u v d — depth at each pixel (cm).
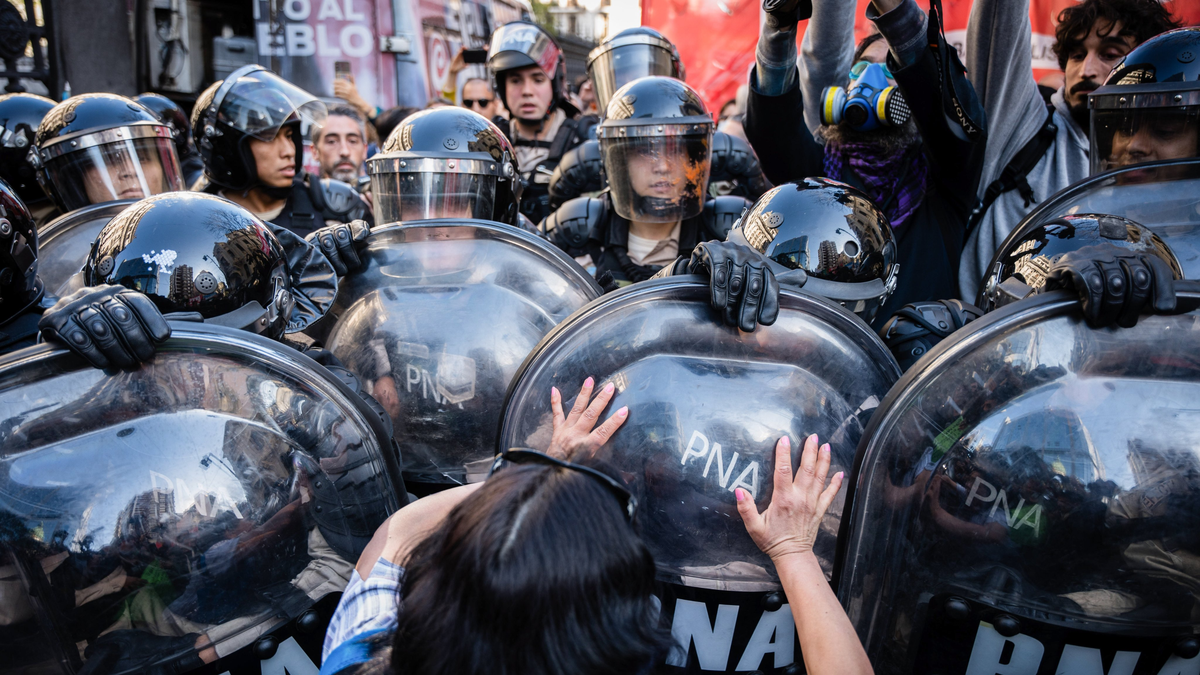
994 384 96
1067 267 93
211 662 99
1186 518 93
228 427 97
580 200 247
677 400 112
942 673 105
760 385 112
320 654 105
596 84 339
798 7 171
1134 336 93
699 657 118
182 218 114
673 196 211
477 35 588
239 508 97
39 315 132
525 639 56
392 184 184
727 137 319
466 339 149
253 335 100
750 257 110
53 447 92
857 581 104
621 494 63
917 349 140
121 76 462
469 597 56
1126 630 98
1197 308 92
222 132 247
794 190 142
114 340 90
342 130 455
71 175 212
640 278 228
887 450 99
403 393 150
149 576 94
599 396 114
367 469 106
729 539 112
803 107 215
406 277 154
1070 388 94
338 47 489
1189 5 291
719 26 439
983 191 223
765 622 116
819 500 102
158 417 95
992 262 152
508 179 194
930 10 166
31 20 452
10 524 91
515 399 117
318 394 102
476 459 153
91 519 92
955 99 169
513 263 154
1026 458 95
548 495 59
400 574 82
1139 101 161
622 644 57
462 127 186
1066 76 234
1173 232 156
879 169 197
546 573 55
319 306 146
